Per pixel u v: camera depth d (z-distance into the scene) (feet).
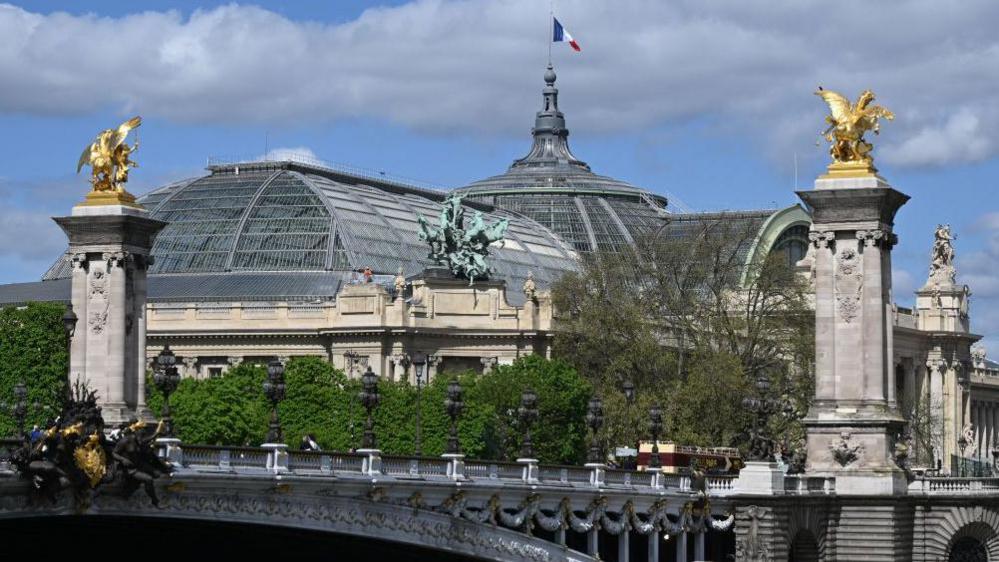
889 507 526.16
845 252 544.62
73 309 549.54
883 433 535.19
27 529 357.00
